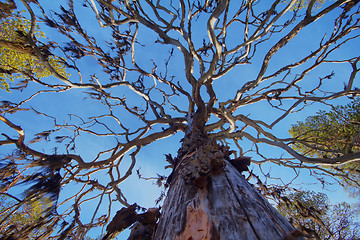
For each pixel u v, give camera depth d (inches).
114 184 189.3
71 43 181.0
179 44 199.9
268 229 48.9
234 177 77.5
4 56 202.7
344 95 166.6
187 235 52.0
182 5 167.6
